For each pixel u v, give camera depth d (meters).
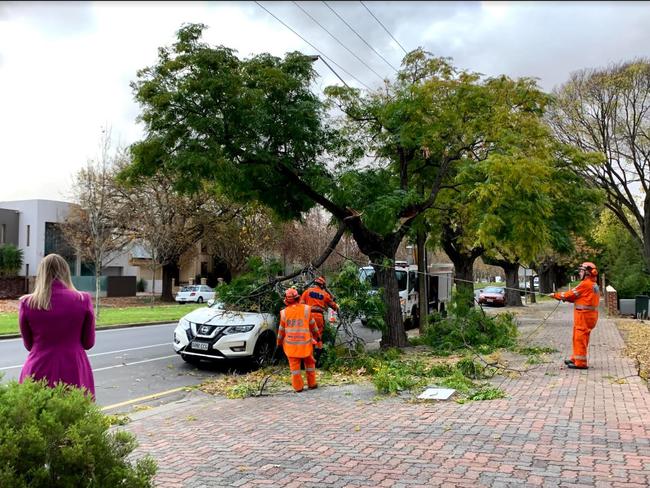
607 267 45.09
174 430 6.75
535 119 14.88
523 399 7.74
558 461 5.01
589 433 5.91
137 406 8.70
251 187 13.77
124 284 47.31
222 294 12.27
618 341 15.38
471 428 6.27
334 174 14.55
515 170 12.51
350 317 11.90
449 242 25.66
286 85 12.27
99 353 14.54
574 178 22.41
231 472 5.01
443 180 16.31
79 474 2.93
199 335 11.55
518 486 4.43
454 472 4.81
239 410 7.80
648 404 7.25
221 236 42.66
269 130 12.67
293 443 5.93
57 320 4.44
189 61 11.55
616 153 28.28
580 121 27.91
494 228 14.42
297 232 43.25
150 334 19.69
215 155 11.46
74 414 3.09
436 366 10.30
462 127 13.90
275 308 12.20
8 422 2.86
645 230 29.20
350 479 4.73
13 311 30.06
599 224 40.50
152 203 37.72
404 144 13.88
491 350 13.32
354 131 15.09
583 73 27.80
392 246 14.55
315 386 9.32
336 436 6.15
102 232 32.53
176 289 59.50
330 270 13.58
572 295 10.42
